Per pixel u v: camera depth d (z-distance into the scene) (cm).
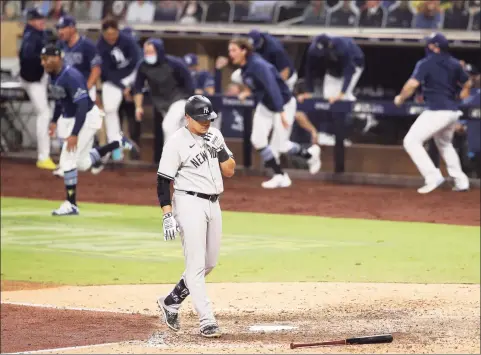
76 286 2920
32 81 5494
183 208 2262
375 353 2089
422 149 4775
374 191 5009
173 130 4838
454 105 4694
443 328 2353
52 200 4669
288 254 3406
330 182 5375
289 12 5906
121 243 3625
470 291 2808
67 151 4159
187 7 6147
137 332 2330
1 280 3019
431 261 3278
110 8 6338
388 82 5856
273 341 2220
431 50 4634
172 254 3431
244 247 3538
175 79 4853
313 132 5362
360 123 5600
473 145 5194
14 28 6488
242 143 5756
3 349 2164
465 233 3841
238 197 4766
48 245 3591
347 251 3459
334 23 5766
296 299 2700
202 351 2106
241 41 4762
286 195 4844
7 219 4144
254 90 4869
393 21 5641
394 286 2878
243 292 2800
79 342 2223
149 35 6172
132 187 5069
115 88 5284
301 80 5847
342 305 2625
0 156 6131
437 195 4853
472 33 5466
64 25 4975
